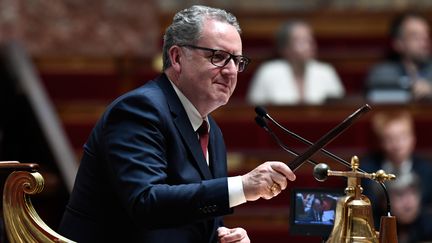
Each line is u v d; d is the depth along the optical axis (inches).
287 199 461.7
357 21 696.4
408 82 530.6
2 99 465.7
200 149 240.2
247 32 693.9
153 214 220.1
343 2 745.0
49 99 546.3
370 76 537.0
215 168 250.4
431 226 443.5
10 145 457.4
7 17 644.7
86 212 238.8
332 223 239.1
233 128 497.0
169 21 689.6
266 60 597.0
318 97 566.3
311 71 570.3
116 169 227.6
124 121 231.8
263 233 460.4
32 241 228.5
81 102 544.1
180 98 241.6
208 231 242.8
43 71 585.9
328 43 695.7
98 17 665.0
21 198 229.6
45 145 451.5
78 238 237.8
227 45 235.9
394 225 219.3
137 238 236.1
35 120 457.4
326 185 448.8
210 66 235.6
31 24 652.1
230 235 245.1
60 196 439.5
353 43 693.9
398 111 493.0
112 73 573.9
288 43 568.4
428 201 452.8
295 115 488.4
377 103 489.4
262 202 462.9
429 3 735.7
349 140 485.7
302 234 240.5
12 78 472.7
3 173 235.6
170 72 243.3
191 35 236.5
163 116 234.2
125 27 669.9
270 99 561.9
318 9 717.9
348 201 221.0
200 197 220.2
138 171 224.7
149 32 675.4
